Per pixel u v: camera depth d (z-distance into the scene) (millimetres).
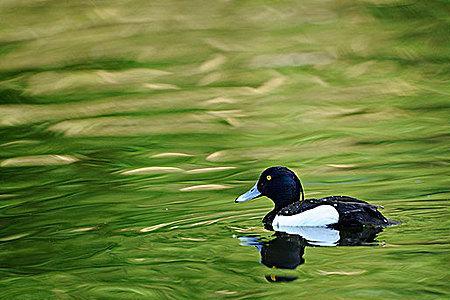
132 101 19984
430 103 19391
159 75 21359
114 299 10953
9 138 18297
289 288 10852
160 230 13117
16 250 12672
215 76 21156
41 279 11625
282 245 12133
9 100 20234
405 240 12016
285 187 13805
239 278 11227
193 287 11070
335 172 15648
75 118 19188
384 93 20000
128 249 12398
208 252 12102
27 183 15875
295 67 21500
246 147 17344
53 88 20812
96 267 11906
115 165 16656
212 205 14273
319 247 12000
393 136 17609
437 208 13328
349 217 12602
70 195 15133
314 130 18109
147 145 17656
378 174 15391
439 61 21578
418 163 15930
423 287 10719
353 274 11109
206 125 18562
